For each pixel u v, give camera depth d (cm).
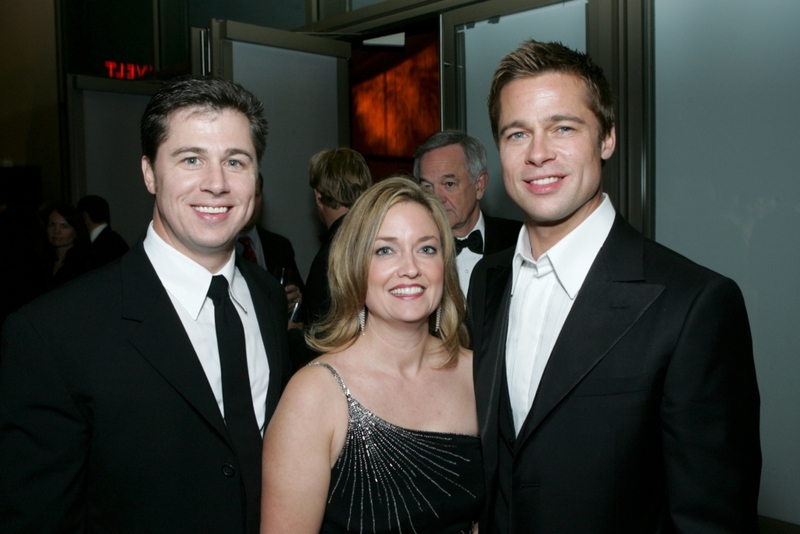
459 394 163
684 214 276
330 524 144
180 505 132
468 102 347
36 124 727
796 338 248
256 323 164
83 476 130
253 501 139
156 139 141
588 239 145
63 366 127
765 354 257
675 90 275
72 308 133
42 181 725
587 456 131
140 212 590
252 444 142
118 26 637
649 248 143
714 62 263
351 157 275
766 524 257
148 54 603
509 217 334
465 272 262
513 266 163
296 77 382
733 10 257
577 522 131
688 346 125
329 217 282
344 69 406
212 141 140
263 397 157
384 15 374
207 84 143
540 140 139
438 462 151
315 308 227
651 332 130
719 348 125
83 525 130
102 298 138
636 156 284
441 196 254
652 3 277
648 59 278
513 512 138
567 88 139
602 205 148
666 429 128
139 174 588
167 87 142
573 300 144
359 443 146
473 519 157
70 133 545
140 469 130
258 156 152
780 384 254
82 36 692
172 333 138
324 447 143
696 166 271
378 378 154
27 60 721
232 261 158
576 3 298
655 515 134
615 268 140
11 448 123
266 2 470
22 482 122
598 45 289
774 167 251
